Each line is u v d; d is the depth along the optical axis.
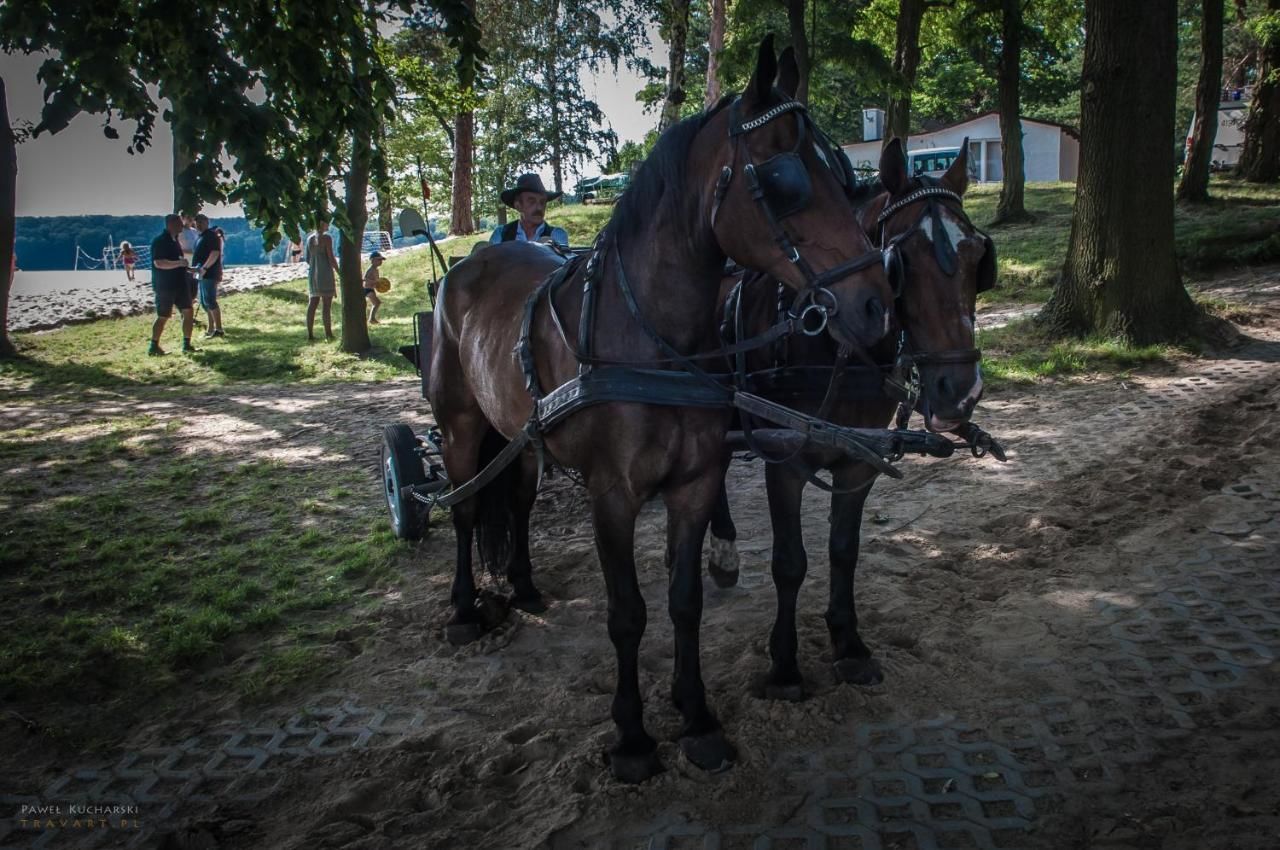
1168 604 4.48
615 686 4.09
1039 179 38.00
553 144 32.62
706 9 33.62
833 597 4.03
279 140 4.91
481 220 38.66
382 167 5.55
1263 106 24.67
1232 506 5.62
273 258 34.84
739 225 2.93
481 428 4.73
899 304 3.46
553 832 3.09
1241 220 17.52
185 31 4.35
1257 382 8.39
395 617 4.98
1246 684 3.72
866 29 23.89
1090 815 3.02
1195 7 42.44
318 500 7.15
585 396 3.19
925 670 4.02
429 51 26.84
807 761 3.43
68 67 4.29
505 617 4.88
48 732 3.88
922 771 3.33
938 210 3.38
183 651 4.57
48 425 10.00
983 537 5.63
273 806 3.38
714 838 3.03
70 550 6.09
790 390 3.78
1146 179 10.02
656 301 3.20
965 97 43.22
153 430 9.65
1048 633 4.31
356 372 12.80
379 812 3.29
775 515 3.79
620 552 3.33
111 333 16.53
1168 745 3.38
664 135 3.27
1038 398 8.72
